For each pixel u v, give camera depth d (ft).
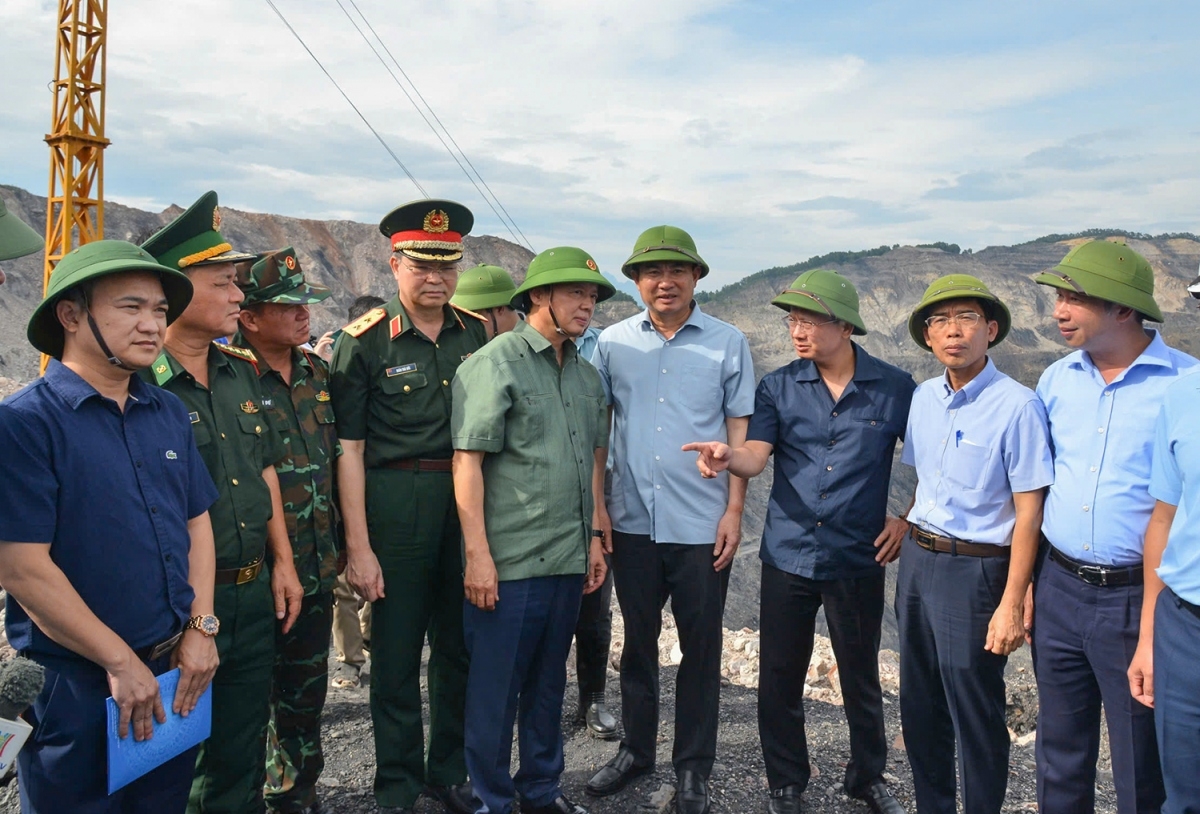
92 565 7.20
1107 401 9.50
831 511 11.32
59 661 7.20
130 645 7.42
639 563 11.93
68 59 68.33
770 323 499.92
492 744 10.42
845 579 11.38
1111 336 9.47
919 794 11.03
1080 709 9.84
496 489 10.52
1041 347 445.37
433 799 11.73
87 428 7.27
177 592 7.78
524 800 10.82
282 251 10.51
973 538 10.22
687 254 11.46
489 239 254.68
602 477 11.76
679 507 11.68
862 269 583.17
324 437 10.89
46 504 6.91
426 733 14.33
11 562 6.79
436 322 11.60
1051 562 9.91
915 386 11.69
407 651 11.05
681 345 12.01
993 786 10.35
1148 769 9.27
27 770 7.23
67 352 7.44
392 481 11.05
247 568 9.20
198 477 8.38
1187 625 8.24
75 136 69.00
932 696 10.85
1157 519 8.77
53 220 69.92
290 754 10.96
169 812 8.04
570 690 16.63
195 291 8.91
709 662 11.69
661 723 15.19
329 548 10.85
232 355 9.92
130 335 7.23
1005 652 9.86
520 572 10.36
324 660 11.10
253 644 9.34
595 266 10.71
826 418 11.50
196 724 8.02
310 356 11.23
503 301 16.75
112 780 7.16
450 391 11.31
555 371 10.89
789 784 11.59
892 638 109.40
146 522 7.54
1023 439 9.93
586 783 12.37
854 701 11.73
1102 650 9.37
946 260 584.40
